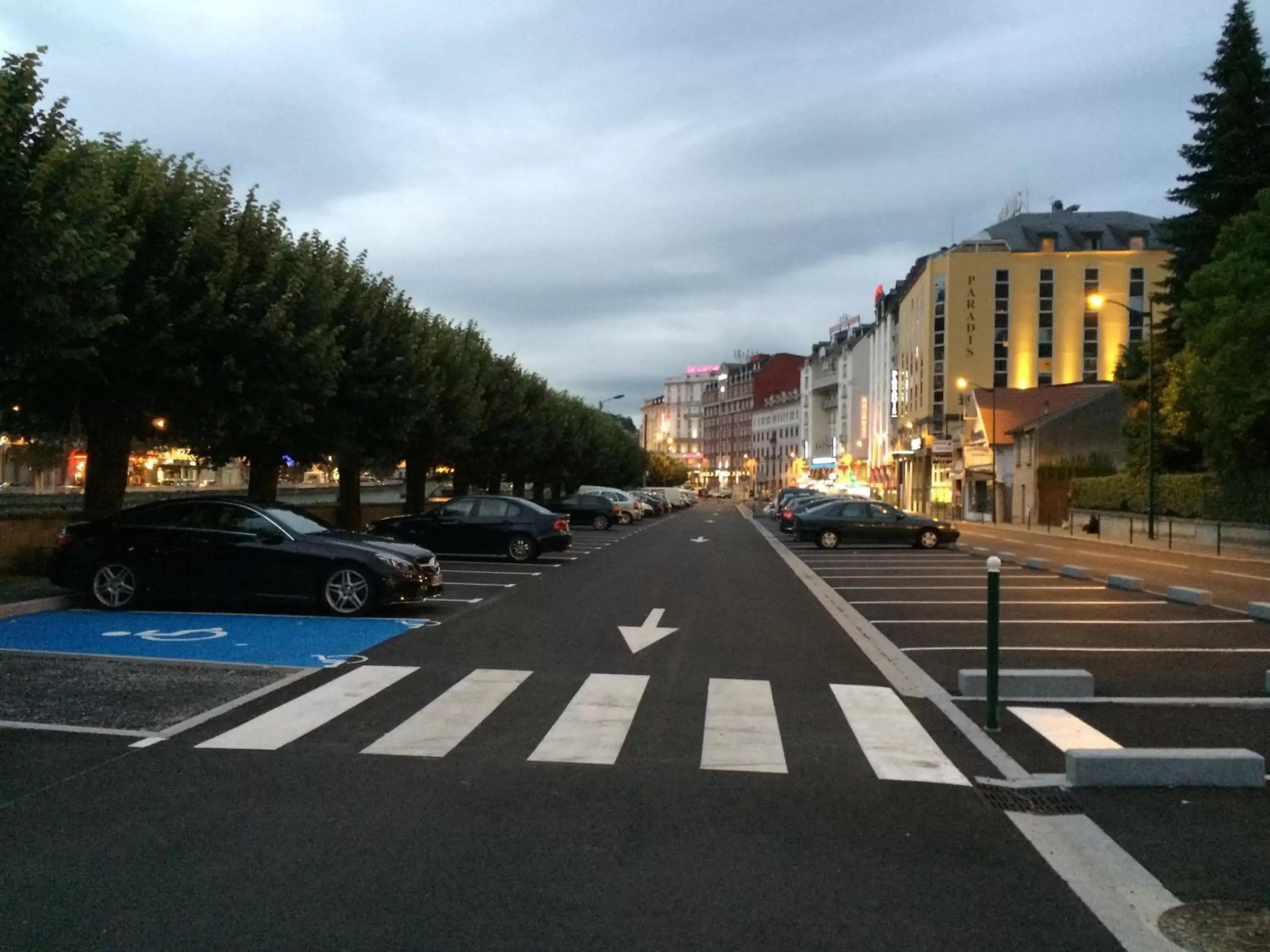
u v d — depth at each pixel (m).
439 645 12.07
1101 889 5.05
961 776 6.96
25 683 9.57
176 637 12.30
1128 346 58.16
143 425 18.81
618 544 34.22
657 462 147.62
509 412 40.75
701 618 14.99
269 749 7.38
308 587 14.09
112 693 9.16
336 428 23.14
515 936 4.42
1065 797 6.55
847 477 110.12
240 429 18.52
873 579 22.03
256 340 17.53
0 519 17.02
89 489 18.12
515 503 25.52
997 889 5.03
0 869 5.12
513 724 8.24
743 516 70.75
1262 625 14.75
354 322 23.94
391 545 14.70
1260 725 8.57
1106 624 14.92
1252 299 30.56
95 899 4.77
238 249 18.08
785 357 164.25
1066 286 77.94
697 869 5.20
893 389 93.00
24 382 16.14
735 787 6.61
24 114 11.24
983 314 78.06
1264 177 42.12
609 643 12.47
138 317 16.33
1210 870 5.32
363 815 5.96
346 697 9.13
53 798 6.23
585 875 5.10
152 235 16.81
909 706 9.20
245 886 4.91
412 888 4.91
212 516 14.45
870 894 4.93
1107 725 8.55
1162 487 43.59
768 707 9.02
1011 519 64.12
